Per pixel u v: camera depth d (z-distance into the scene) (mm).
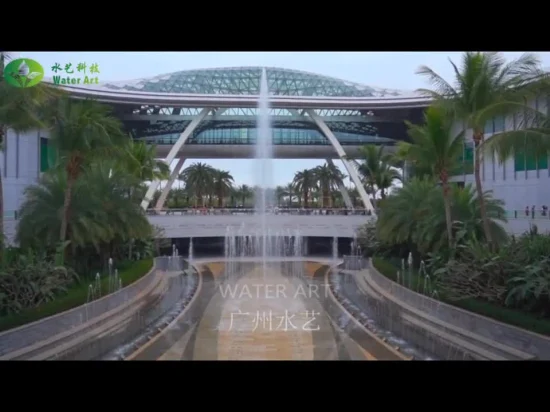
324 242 47531
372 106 52812
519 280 16281
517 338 14008
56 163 28516
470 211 24422
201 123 58531
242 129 59844
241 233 43719
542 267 16047
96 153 22781
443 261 22531
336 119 57375
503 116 19844
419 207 26812
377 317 20234
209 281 30078
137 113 55406
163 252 43375
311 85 59469
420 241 25672
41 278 18031
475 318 15977
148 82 57125
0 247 19141
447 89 20797
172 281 30203
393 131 62062
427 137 23266
